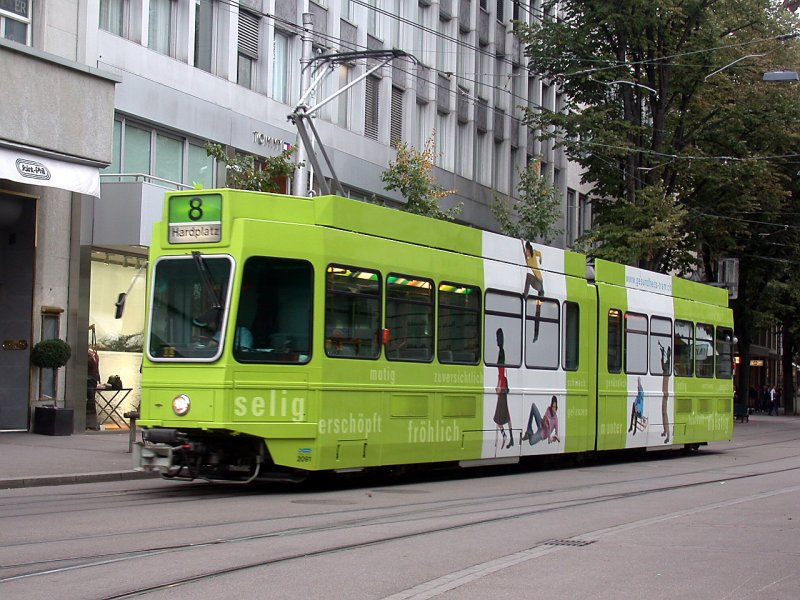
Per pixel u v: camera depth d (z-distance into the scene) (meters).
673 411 24.03
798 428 43.94
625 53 37.12
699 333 25.64
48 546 9.53
